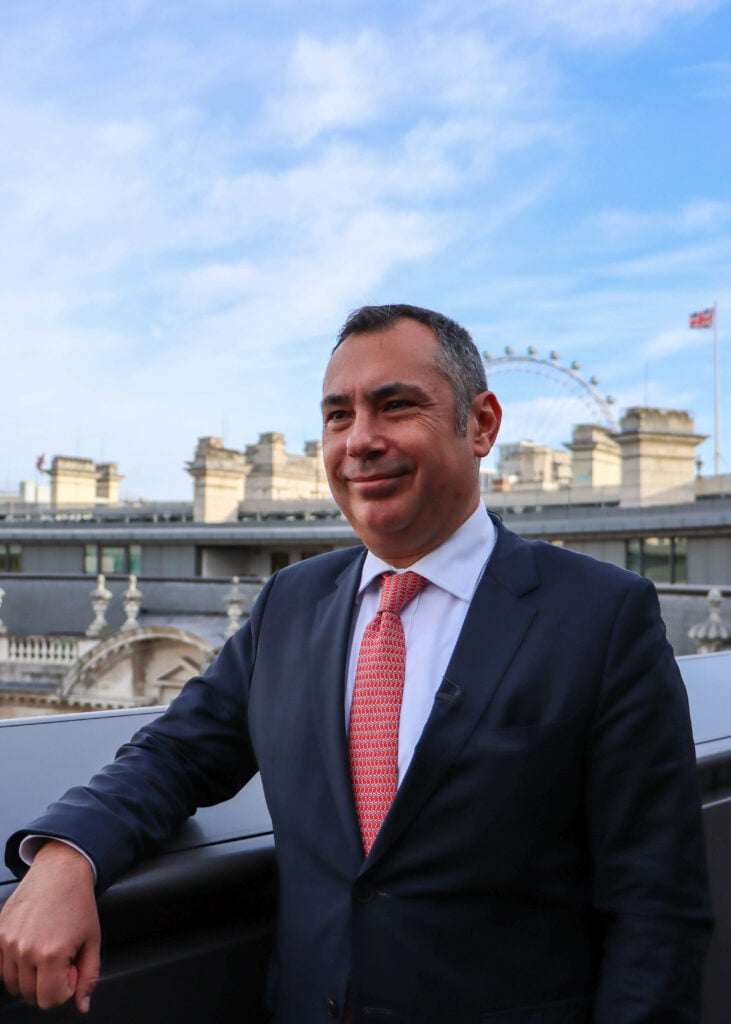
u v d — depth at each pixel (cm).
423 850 164
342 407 185
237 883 185
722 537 3092
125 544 4431
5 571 4681
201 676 207
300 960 173
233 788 202
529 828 164
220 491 5016
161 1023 178
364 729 176
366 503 181
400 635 182
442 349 183
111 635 3434
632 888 166
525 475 6231
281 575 210
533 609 175
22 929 149
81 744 232
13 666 3462
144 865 175
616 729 166
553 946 168
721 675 347
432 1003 162
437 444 180
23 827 168
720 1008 249
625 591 174
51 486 6191
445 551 183
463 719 167
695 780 170
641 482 3909
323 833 173
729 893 249
